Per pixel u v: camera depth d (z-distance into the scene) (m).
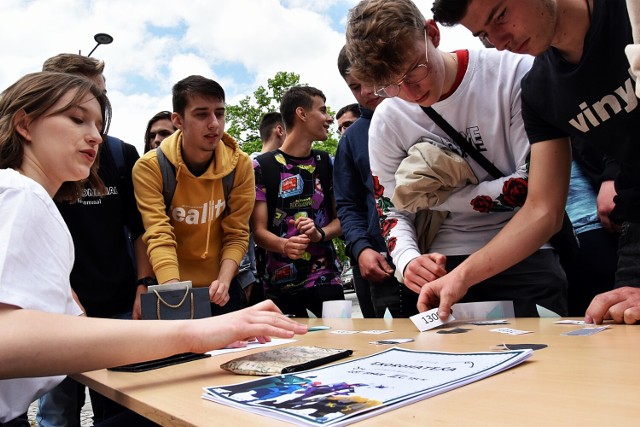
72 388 2.89
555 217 1.88
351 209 3.27
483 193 2.20
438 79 2.03
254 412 0.78
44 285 1.11
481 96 2.18
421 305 1.84
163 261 2.70
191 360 1.36
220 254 3.08
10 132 1.37
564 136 1.89
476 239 2.35
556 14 1.54
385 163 2.40
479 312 1.87
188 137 2.88
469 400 0.76
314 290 3.49
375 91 2.05
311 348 1.30
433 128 2.29
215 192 2.98
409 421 0.68
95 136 1.46
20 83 1.41
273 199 3.57
